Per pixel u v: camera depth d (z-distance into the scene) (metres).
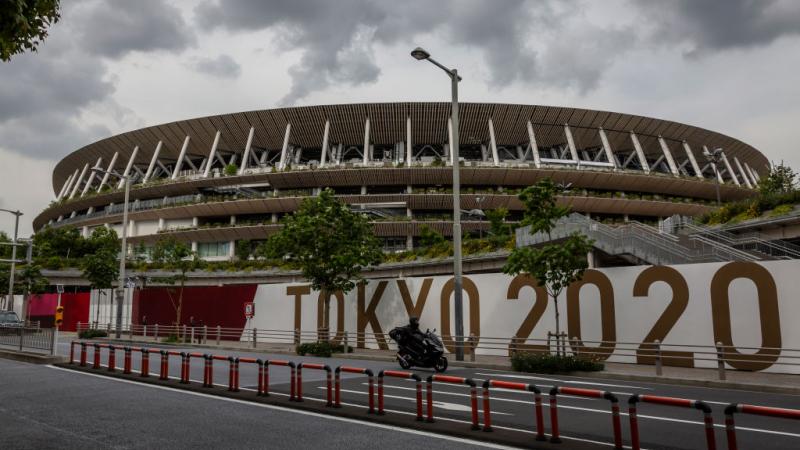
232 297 37.16
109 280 44.88
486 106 73.19
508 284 24.58
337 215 28.17
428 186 70.62
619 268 21.52
